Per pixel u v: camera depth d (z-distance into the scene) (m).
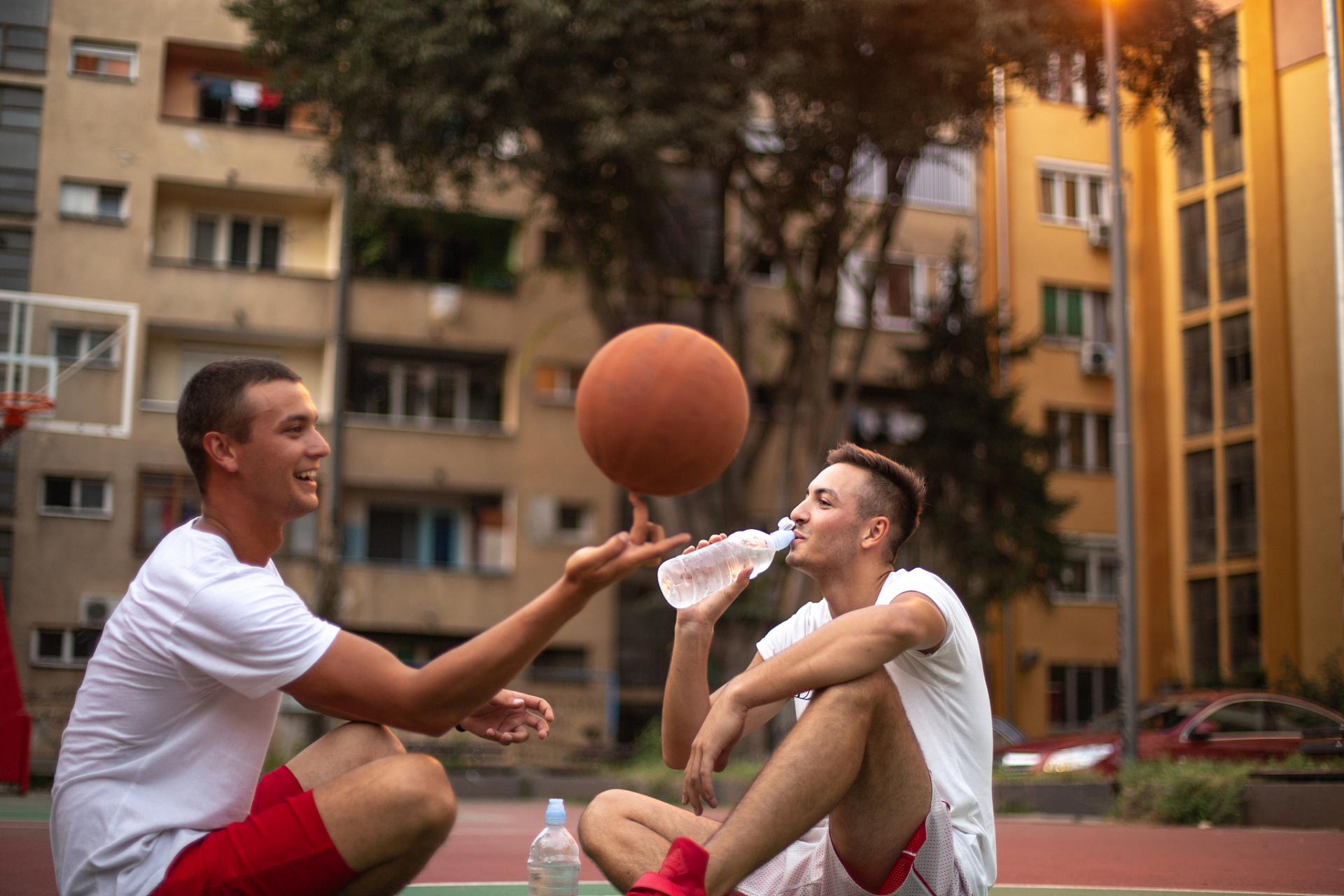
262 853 2.18
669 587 2.99
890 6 14.77
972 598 20.81
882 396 26.06
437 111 15.36
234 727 2.32
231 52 23.17
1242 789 9.55
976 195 26.47
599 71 16.23
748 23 15.71
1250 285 18.47
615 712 23.61
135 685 2.25
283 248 24.22
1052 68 16.47
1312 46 16.27
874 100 16.20
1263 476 18.12
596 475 24.84
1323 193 16.58
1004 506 21.17
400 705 2.19
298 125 24.22
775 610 17.55
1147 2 15.17
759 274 24.84
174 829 2.25
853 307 25.80
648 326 2.17
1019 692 24.45
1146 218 21.09
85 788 2.26
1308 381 17.28
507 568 24.33
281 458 2.41
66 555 20.81
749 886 2.71
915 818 2.51
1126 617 12.64
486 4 15.66
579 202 17.88
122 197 22.48
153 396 23.05
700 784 2.42
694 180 24.06
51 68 22.12
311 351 24.06
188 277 22.91
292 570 23.17
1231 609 19.31
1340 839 7.70
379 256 24.45
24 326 14.98
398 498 24.67
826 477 2.94
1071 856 6.47
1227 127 18.50
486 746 19.52
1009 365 22.55
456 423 25.14
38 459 20.86
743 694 2.44
